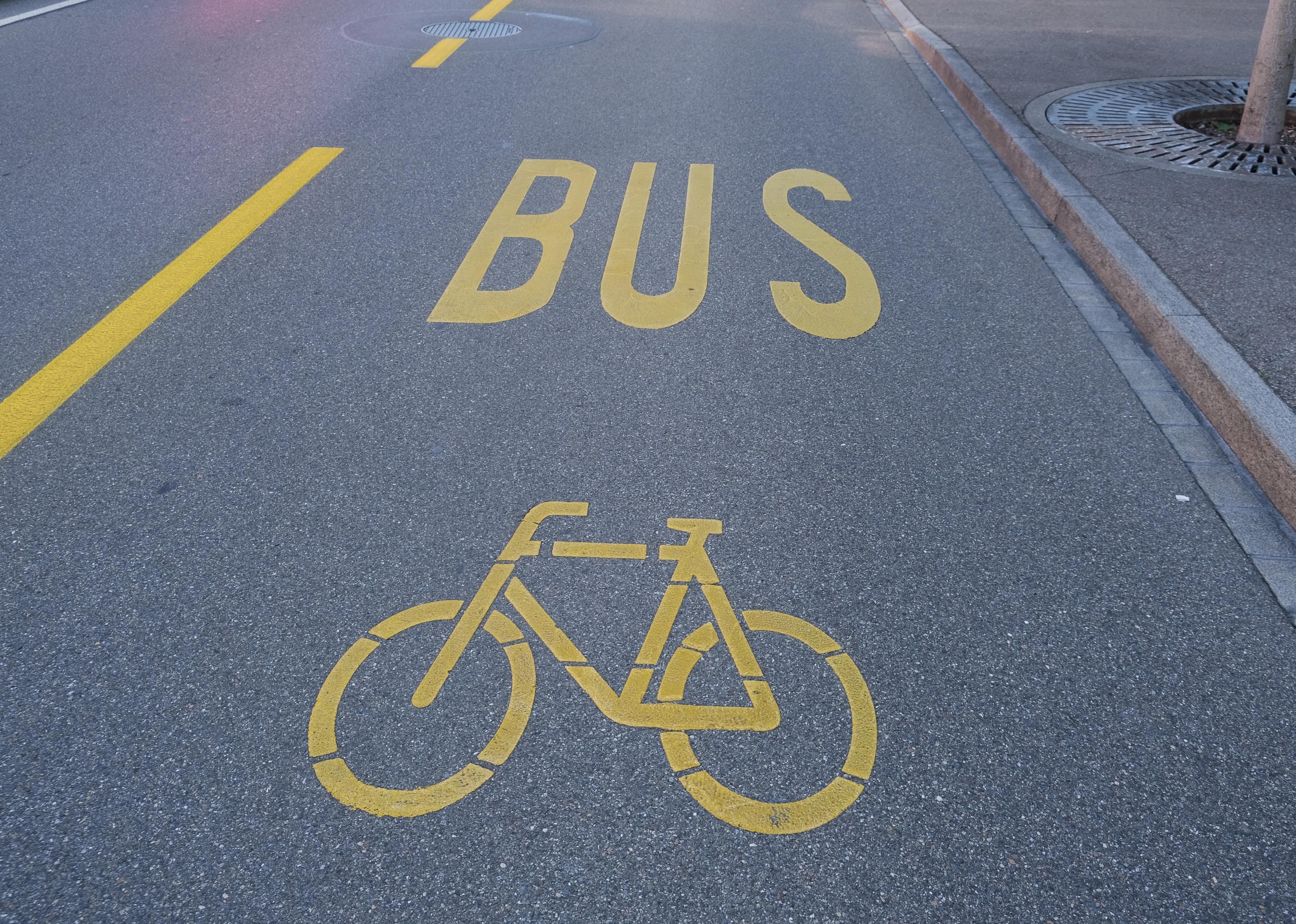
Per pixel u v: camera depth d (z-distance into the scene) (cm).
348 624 317
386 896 239
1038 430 424
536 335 498
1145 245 554
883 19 1203
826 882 243
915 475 393
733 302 533
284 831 254
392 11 1207
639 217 638
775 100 880
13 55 969
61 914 233
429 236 605
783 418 431
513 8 1232
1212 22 1091
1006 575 340
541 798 263
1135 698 295
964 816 259
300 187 672
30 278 545
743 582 335
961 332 505
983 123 805
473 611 322
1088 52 970
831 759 274
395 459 399
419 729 281
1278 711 292
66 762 270
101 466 393
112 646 308
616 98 877
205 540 353
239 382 452
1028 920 235
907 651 309
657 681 298
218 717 284
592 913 235
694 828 255
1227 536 363
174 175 690
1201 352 445
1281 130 723
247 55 993
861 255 590
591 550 350
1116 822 258
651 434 419
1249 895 241
